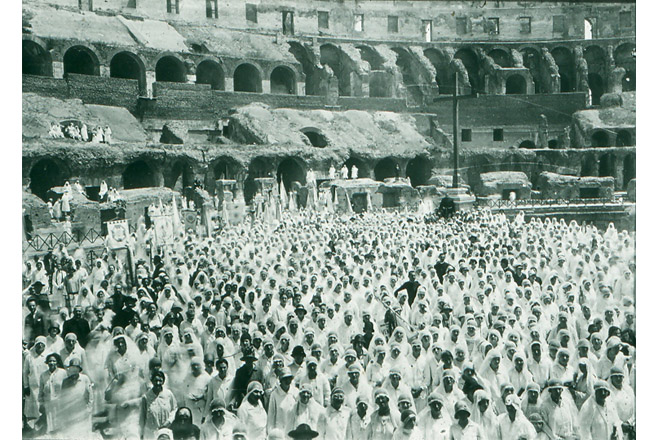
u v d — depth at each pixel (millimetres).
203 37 68375
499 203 56781
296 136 61062
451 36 80000
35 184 47188
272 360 15961
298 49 75312
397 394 15633
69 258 26750
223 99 65438
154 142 55375
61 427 16703
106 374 18156
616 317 21422
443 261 28109
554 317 22141
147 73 62375
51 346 18812
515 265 26406
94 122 52938
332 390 15422
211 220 42406
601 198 60562
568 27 79188
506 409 15078
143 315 20812
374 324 19969
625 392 17094
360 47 78312
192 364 17016
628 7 78000
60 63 56719
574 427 15438
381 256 30219
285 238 35688
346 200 55625
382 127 68500
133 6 66375
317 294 21438
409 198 58812
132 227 41969
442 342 17500
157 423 15844
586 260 29953
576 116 72188
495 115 74000
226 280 25016
